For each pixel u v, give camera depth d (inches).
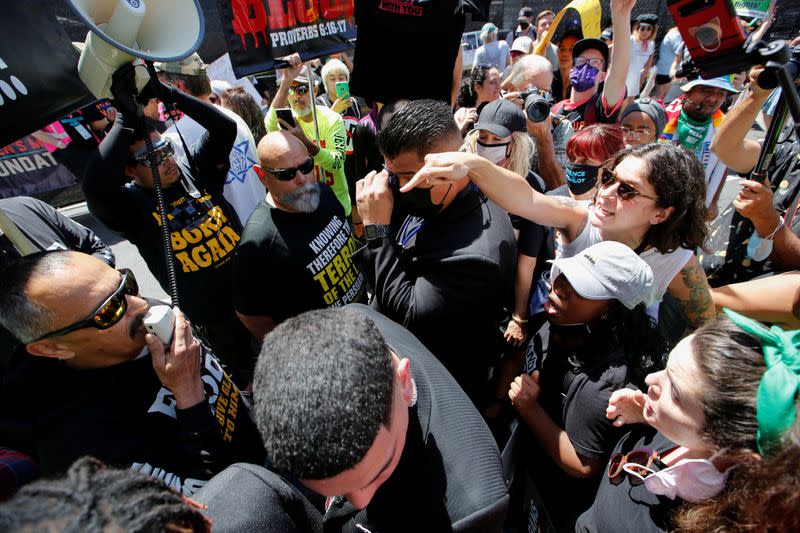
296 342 26.5
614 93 103.2
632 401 40.3
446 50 79.8
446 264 49.3
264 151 64.2
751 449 26.6
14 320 36.0
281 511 31.4
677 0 43.6
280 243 68.9
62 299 35.9
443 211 53.2
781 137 74.8
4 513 16.6
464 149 83.5
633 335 44.7
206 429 41.8
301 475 24.8
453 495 32.0
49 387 40.1
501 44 232.1
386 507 33.9
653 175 50.5
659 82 263.6
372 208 53.2
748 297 58.5
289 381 24.9
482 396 63.4
